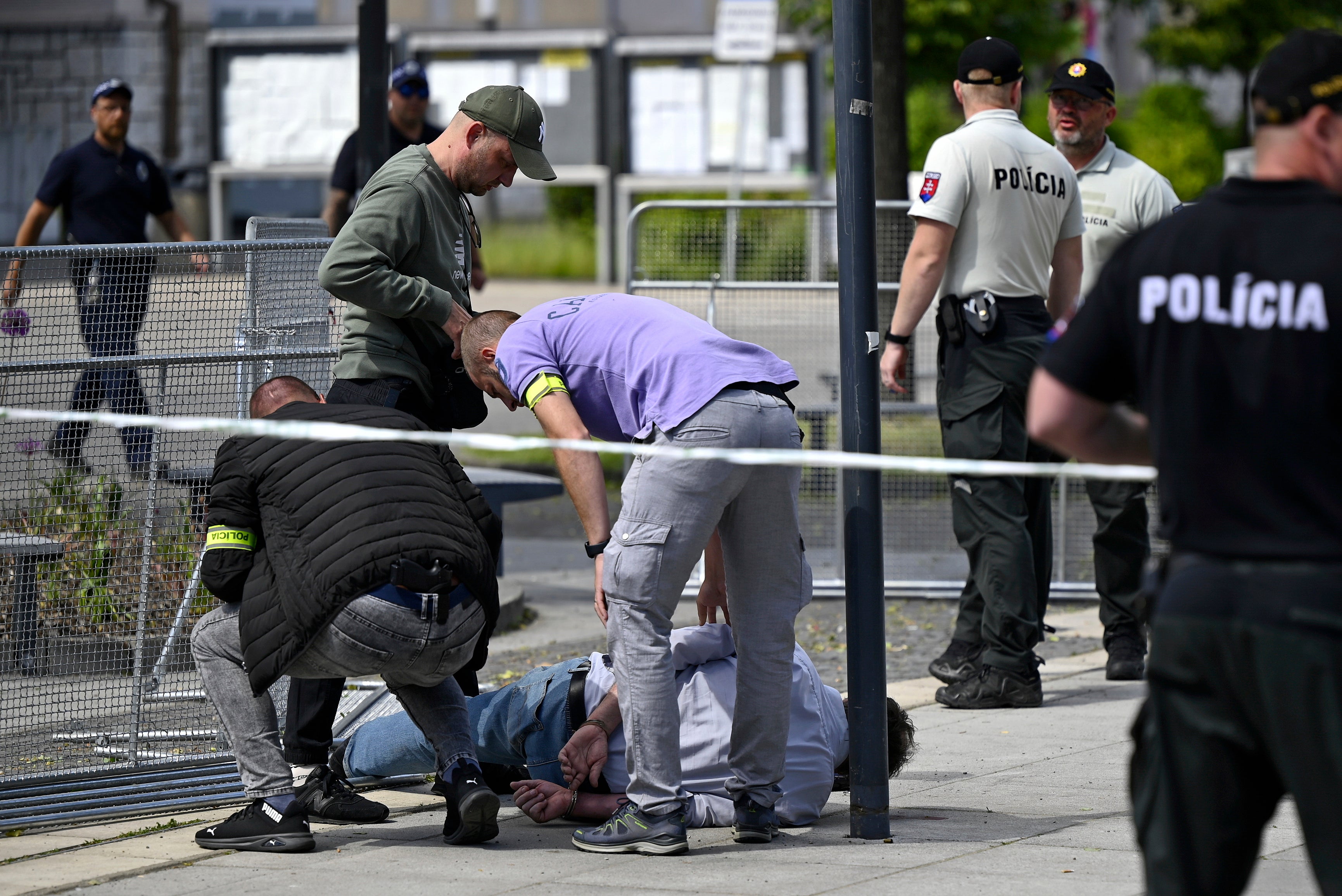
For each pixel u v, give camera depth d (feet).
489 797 48.55
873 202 48.19
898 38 137.59
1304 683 27.25
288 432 41.01
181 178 249.75
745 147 268.41
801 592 49.19
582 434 47.52
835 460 35.68
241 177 266.16
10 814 52.39
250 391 59.57
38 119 260.21
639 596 47.21
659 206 98.99
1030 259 69.82
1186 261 28.96
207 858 48.29
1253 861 29.53
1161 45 296.10
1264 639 27.50
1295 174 29.35
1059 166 70.79
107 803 53.98
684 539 46.88
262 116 265.75
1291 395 27.78
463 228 56.54
